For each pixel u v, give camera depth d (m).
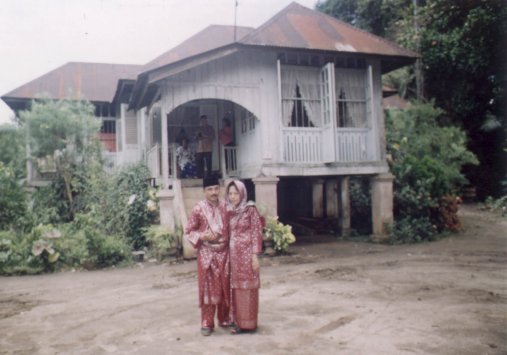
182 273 9.29
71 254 10.63
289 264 10.01
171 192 11.40
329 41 12.99
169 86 11.77
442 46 20.19
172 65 11.35
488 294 6.68
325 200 17.16
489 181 22.36
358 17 28.02
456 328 5.06
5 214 12.02
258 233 5.11
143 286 8.14
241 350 4.53
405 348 4.47
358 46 13.05
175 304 6.64
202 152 13.77
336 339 4.80
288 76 12.77
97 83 19.75
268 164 12.34
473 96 22.41
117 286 8.27
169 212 11.36
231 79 12.27
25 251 10.34
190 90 11.93
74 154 14.45
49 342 5.14
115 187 12.96
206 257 5.11
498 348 4.42
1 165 13.34
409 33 17.06
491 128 21.70
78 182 14.27
